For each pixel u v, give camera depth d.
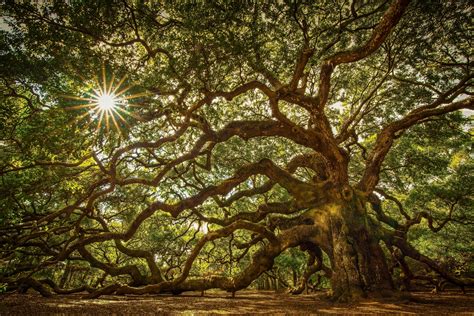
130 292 17.30
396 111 21.56
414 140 22.75
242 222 17.05
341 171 17.86
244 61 13.38
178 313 11.14
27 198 14.98
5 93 14.72
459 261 27.39
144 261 32.78
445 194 22.11
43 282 19.88
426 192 23.08
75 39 13.44
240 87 13.51
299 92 15.14
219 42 12.38
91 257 20.44
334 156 17.44
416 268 27.70
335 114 23.59
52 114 13.36
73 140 14.18
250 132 17.06
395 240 18.88
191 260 17.03
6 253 16.92
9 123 13.74
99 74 13.94
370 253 16.27
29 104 14.12
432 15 15.39
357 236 16.50
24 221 18.12
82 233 19.64
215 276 17.25
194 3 12.33
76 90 14.89
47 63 14.11
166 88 14.05
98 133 15.08
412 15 15.75
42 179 14.67
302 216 18.22
